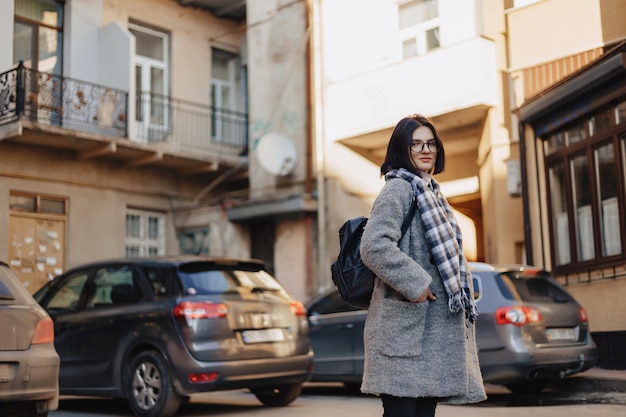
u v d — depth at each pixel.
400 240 3.34
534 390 10.40
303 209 16.52
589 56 12.72
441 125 15.61
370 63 16.22
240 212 17.44
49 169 16.66
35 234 16.38
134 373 8.51
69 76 17.52
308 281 16.70
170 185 18.94
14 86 15.80
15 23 16.86
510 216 14.31
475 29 14.59
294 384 9.28
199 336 8.21
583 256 12.29
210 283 8.70
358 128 16.19
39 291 10.01
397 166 3.53
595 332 11.77
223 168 19.12
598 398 9.30
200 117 19.78
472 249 17.92
